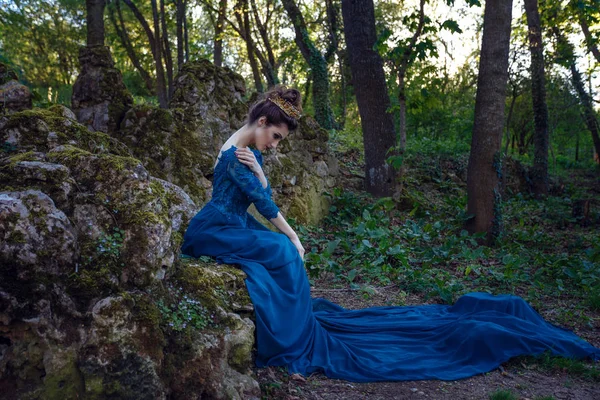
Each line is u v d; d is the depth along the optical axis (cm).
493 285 576
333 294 519
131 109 583
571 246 851
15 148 296
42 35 1888
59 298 228
